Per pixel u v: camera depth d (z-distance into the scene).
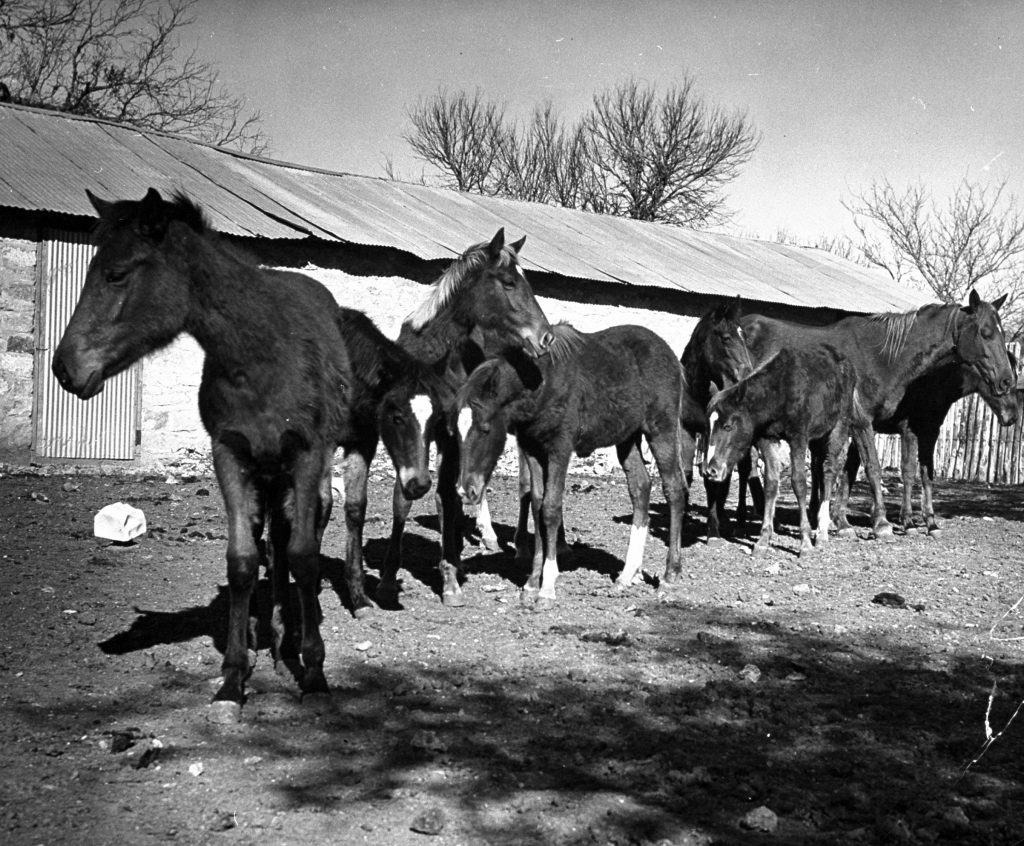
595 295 18.05
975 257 38.41
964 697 5.45
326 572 7.99
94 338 4.52
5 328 12.66
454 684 5.32
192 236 4.65
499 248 7.00
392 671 5.53
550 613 7.01
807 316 21.38
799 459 10.00
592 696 5.22
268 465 4.90
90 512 9.93
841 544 10.71
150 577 7.51
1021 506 15.98
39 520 9.34
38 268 12.89
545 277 17.27
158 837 3.51
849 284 23.91
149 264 4.55
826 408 10.16
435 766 4.20
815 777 4.28
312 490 4.96
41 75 29.64
